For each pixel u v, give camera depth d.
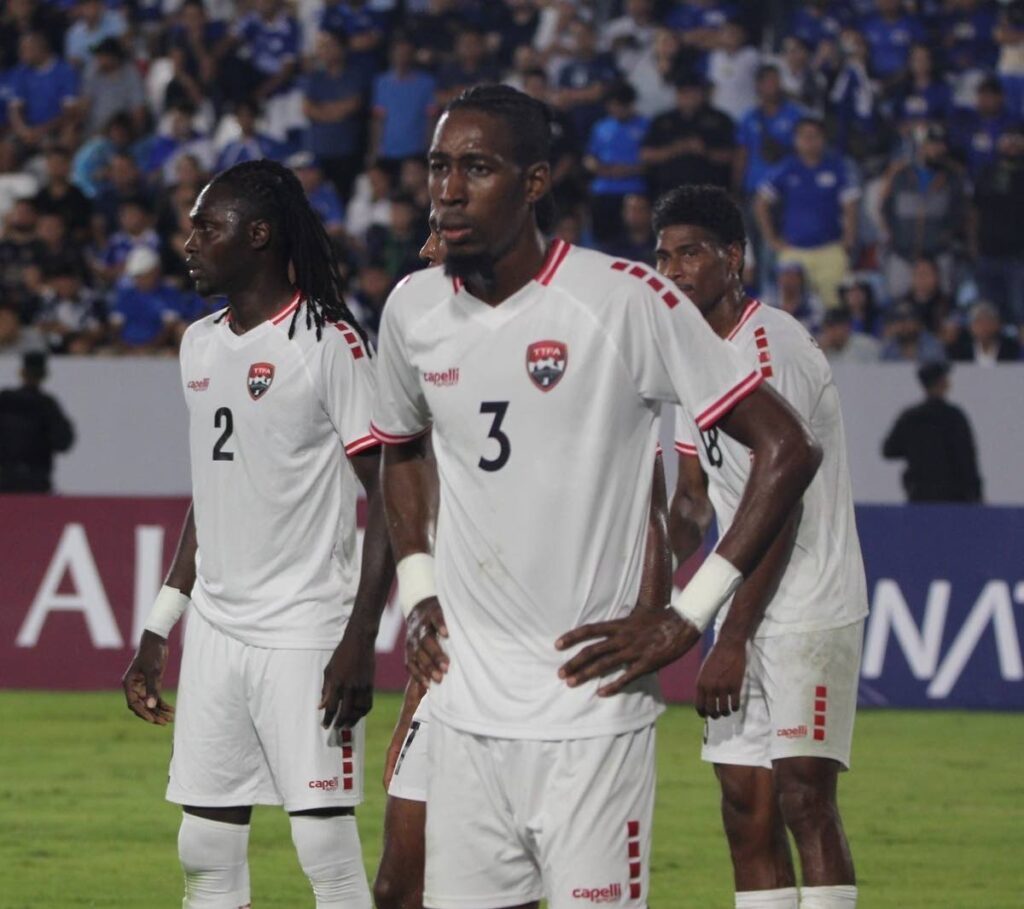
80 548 32.12
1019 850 22.23
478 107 9.95
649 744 10.30
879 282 41.41
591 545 10.09
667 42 43.84
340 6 44.81
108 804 24.33
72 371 35.88
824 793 14.59
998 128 43.69
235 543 13.91
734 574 9.98
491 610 10.23
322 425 13.83
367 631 13.40
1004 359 38.50
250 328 14.02
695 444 15.51
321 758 13.74
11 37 46.47
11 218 41.06
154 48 47.44
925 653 31.16
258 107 44.97
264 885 19.98
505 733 10.12
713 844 22.16
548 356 9.99
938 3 45.38
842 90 43.81
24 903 19.27
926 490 35.16
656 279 10.15
